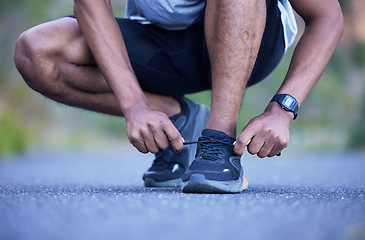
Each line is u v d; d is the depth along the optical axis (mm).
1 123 7047
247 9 1506
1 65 9664
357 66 15172
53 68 1848
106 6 1622
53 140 11102
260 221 979
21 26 9750
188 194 1499
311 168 4363
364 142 9625
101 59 1591
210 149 1560
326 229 897
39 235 840
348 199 1346
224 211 1100
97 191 1683
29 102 10094
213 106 1583
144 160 6672
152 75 1971
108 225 933
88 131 12594
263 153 1545
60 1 9961
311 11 1713
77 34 1849
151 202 1250
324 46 1678
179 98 2104
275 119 1539
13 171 3830
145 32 1950
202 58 1920
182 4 1837
